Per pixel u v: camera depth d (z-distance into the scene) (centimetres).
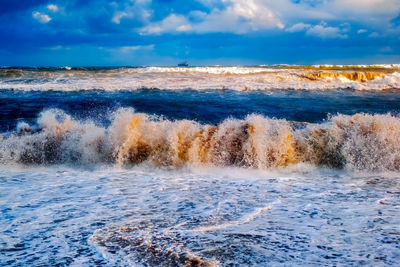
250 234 256
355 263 208
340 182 439
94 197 363
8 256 221
